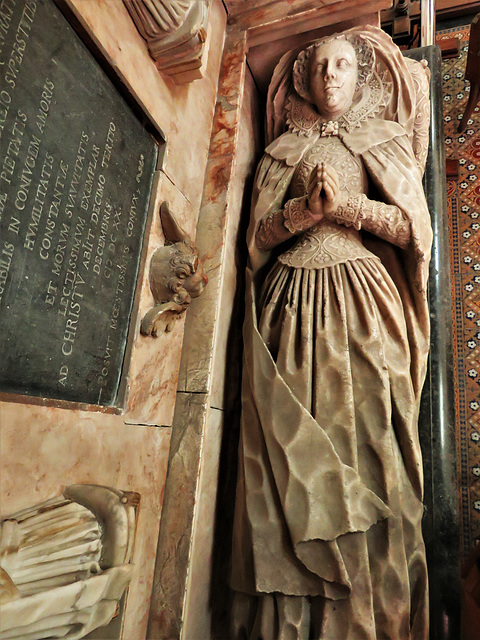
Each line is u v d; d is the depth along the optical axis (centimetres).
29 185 91
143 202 132
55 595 73
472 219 278
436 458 154
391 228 144
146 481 123
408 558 127
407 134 166
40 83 95
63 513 86
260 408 132
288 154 166
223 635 133
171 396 138
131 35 128
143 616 118
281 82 184
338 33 174
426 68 177
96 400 109
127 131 126
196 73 142
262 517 123
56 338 97
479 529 233
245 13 192
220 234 156
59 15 102
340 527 116
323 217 148
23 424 86
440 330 169
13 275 87
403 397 134
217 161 168
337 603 116
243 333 150
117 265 119
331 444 123
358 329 135
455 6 307
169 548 125
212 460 140
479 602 157
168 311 130
